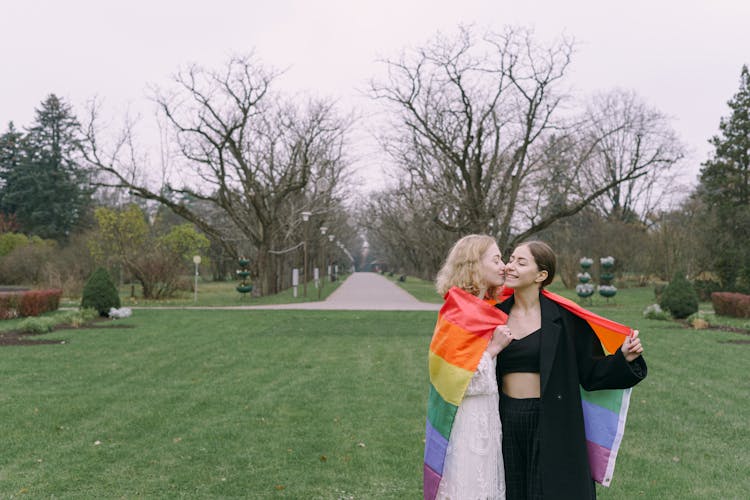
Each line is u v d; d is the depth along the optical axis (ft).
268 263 120.67
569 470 9.59
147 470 17.93
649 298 108.99
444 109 98.63
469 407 9.90
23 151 199.93
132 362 37.22
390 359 38.68
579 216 171.53
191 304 92.32
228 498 15.81
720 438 21.20
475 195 99.04
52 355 39.75
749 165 139.64
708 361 37.22
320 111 119.24
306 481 17.06
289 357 39.45
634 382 9.73
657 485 16.65
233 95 104.17
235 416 24.22
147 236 109.81
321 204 138.21
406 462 18.63
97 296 65.36
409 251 252.42
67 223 193.98
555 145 108.47
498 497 9.86
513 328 10.53
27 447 20.11
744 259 104.06
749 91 140.46
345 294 128.36
